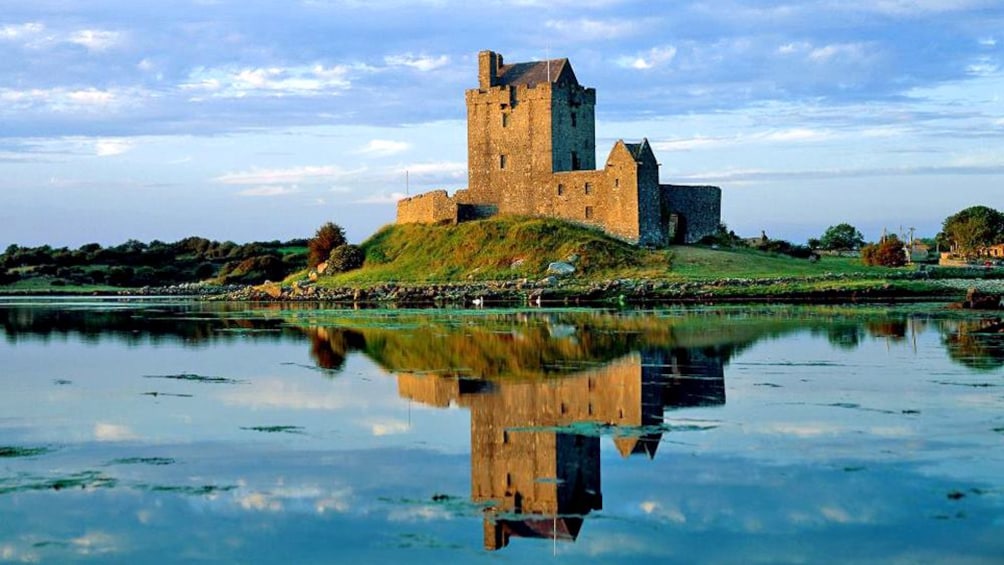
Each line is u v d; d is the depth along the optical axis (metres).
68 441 40.94
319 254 167.00
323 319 101.50
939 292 116.00
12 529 30.19
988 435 39.22
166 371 60.72
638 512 31.06
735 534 28.98
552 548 28.20
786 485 33.16
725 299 118.50
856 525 29.45
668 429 41.31
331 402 49.00
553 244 140.12
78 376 58.91
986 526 29.16
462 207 152.25
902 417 42.78
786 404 46.19
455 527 30.06
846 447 37.75
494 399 49.06
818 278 125.62
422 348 70.88
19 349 74.06
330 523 30.42
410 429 42.50
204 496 33.12
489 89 150.12
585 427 41.97
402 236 157.38
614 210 141.88
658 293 121.06
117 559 27.89
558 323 90.00
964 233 192.75
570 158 149.62
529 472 35.41
